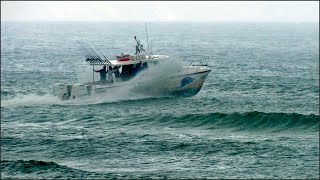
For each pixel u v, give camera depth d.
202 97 106.38
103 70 101.50
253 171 62.47
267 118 82.94
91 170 63.44
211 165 64.75
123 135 77.62
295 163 64.94
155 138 75.94
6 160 66.00
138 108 95.50
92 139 75.69
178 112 92.56
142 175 61.38
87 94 99.12
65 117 89.75
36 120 88.12
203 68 105.06
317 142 73.31
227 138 75.88
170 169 63.47
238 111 94.25
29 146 73.25
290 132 79.81
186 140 74.81
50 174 61.59
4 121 87.44
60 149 71.75
